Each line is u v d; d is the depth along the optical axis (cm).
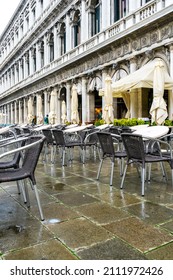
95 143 778
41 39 3222
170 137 637
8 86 5059
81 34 2194
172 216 338
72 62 2169
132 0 1559
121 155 506
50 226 312
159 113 890
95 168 669
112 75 1719
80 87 2150
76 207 376
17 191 466
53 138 788
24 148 320
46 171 638
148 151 528
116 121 1223
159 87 898
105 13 1869
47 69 2920
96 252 251
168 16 1212
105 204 386
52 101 1942
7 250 256
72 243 269
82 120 2088
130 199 406
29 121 2525
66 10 2481
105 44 1677
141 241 272
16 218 337
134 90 1473
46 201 405
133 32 1436
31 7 3616
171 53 1238
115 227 307
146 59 1410
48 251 254
